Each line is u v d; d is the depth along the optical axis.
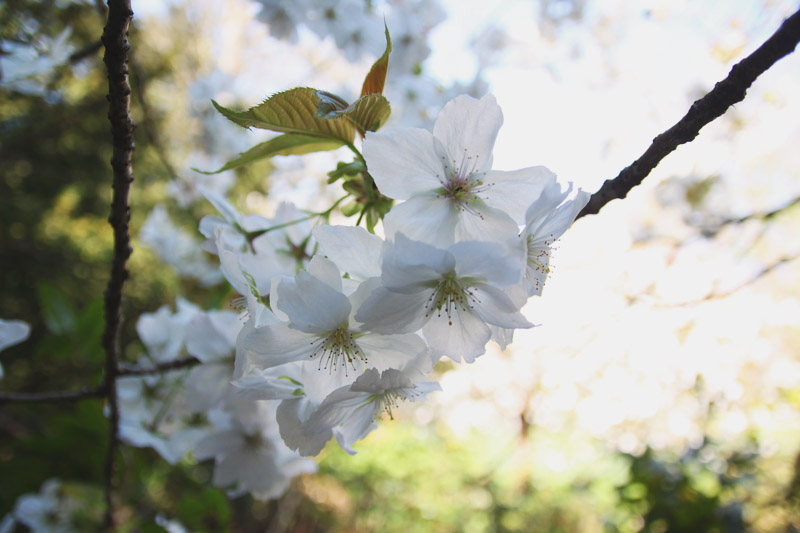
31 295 0.59
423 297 0.10
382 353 0.11
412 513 0.80
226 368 0.17
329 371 0.12
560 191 0.10
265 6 0.26
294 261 0.14
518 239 0.10
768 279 0.52
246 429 0.19
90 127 0.61
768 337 0.54
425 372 0.11
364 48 0.28
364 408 0.12
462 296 0.10
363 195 0.13
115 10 0.09
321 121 0.12
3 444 0.31
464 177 0.11
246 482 0.19
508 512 0.75
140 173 0.63
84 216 0.66
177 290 0.49
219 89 0.43
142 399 0.21
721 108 0.10
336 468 0.80
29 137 0.56
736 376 0.52
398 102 0.28
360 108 0.11
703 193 0.47
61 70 0.22
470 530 0.75
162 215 0.38
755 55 0.09
